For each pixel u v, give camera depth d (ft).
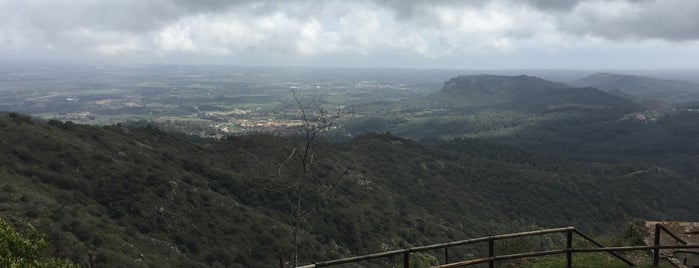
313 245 96.17
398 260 105.19
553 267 28.73
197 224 95.76
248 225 100.53
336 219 111.14
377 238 114.01
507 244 49.57
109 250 70.33
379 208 139.33
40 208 76.33
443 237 133.08
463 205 183.42
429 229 136.05
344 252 101.14
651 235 33.73
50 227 69.56
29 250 20.70
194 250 86.69
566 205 208.13
